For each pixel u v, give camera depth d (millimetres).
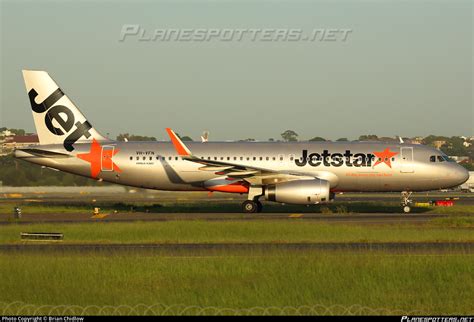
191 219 133625
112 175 154750
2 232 108875
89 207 166250
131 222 124250
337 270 72500
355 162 150750
